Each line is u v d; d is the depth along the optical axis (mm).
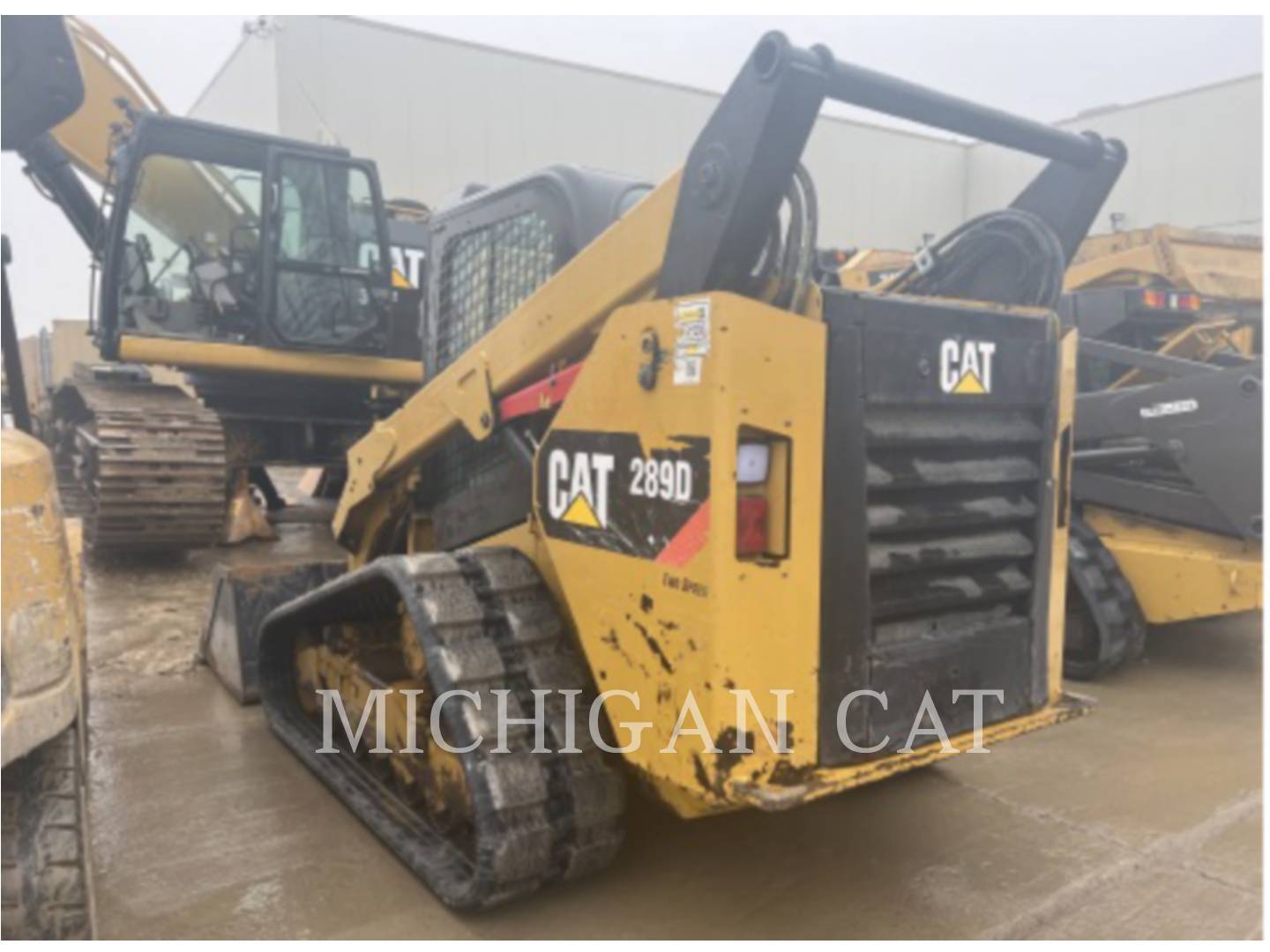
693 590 2043
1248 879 2641
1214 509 4453
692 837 2830
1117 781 3299
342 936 2305
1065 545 2754
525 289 2922
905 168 18781
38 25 3912
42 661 1838
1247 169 15180
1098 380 5309
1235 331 6160
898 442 2271
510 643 2457
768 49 1950
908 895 2533
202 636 4457
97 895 2473
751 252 2076
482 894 2279
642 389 2164
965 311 2396
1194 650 5043
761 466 2066
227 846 2738
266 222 6488
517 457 2744
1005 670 2533
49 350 11984
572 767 2369
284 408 7207
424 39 13508
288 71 12672
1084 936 2354
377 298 6926
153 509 6070
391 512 3602
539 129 14406
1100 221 16969
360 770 3113
